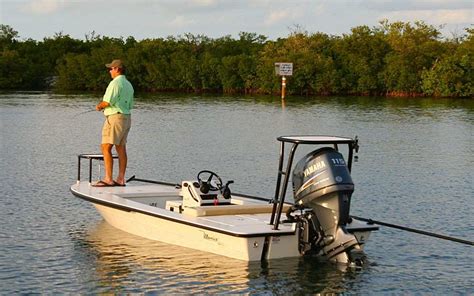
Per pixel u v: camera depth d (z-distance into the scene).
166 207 12.52
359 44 85.19
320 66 82.06
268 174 20.66
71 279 10.51
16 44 105.12
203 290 10.04
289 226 11.07
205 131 34.28
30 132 32.88
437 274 11.01
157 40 97.44
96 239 12.56
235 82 86.50
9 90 89.31
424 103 64.06
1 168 21.03
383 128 37.34
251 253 10.88
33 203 15.70
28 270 10.92
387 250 12.29
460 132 35.34
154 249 11.85
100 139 30.39
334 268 10.87
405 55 81.81
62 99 65.19
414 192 17.88
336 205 10.75
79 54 99.31
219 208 11.72
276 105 59.12
